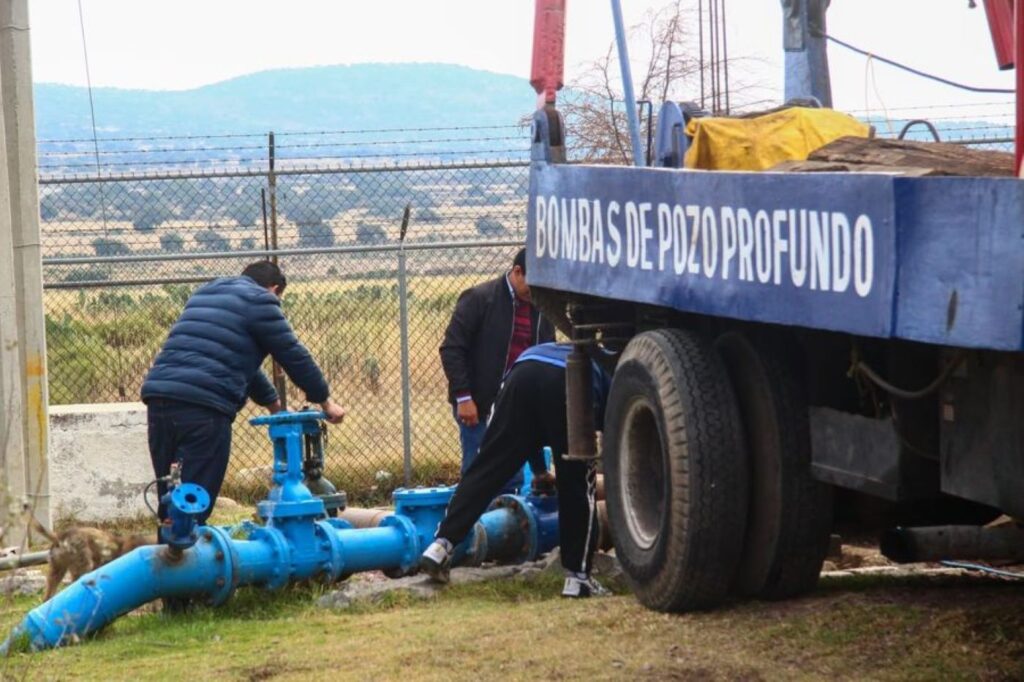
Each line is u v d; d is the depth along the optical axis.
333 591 7.25
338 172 12.34
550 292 7.07
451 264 14.98
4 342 9.09
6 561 7.04
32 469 9.33
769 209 4.87
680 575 5.95
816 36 7.41
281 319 7.65
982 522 6.44
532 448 7.33
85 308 17.17
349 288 16.80
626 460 6.51
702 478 5.87
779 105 7.57
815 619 5.65
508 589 7.33
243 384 7.61
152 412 7.53
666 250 5.67
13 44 9.61
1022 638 5.11
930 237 3.97
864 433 5.31
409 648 5.86
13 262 9.29
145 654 6.18
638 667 5.24
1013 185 3.63
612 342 6.94
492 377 8.71
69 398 14.91
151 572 6.76
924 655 5.04
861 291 4.30
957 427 4.63
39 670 5.85
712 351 6.04
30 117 9.60
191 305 7.68
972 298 3.79
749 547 6.00
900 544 5.97
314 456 7.93
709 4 7.68
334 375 15.35
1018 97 4.09
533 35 7.12
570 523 7.09
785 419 5.80
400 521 7.66
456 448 13.11
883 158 5.35
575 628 6.00
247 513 10.69
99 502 10.70
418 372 16.17
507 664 5.46
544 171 6.93
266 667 5.73
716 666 5.17
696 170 5.53
